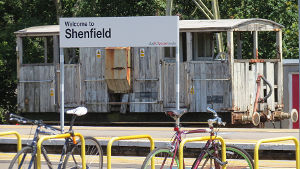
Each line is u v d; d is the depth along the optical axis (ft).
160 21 82.02
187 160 82.02
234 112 124.98
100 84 130.31
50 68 132.87
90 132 101.55
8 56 176.86
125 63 126.72
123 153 88.17
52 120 134.10
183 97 127.24
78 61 135.85
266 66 130.82
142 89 128.77
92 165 63.57
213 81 126.31
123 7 183.62
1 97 182.19
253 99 128.57
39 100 133.90
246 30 127.85
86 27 83.41
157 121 129.39
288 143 83.25
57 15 186.60
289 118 131.44
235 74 125.39
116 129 107.24
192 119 128.16
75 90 131.95
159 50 127.65
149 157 54.54
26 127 114.42
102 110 130.31
